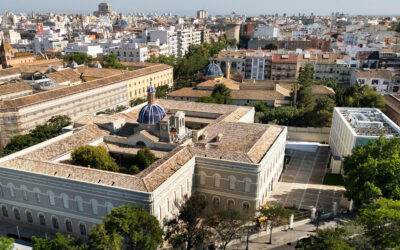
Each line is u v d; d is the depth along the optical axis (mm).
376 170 69188
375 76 168000
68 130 93000
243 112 106688
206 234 62844
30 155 74312
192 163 73938
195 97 151375
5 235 69812
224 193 74625
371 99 131875
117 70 175250
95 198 63906
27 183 69062
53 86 149125
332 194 85938
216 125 92188
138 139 84438
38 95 124000
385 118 101938
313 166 103188
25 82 147750
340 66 190625
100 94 146500
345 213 76562
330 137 117938
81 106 137750
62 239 51000
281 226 70438
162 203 63625
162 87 179125
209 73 171750
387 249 54031
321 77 193625
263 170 73000
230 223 63156
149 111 86562
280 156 92125
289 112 128875
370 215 55188
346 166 77750
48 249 49688
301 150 116125
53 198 67812
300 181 92938
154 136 85625
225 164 72312
